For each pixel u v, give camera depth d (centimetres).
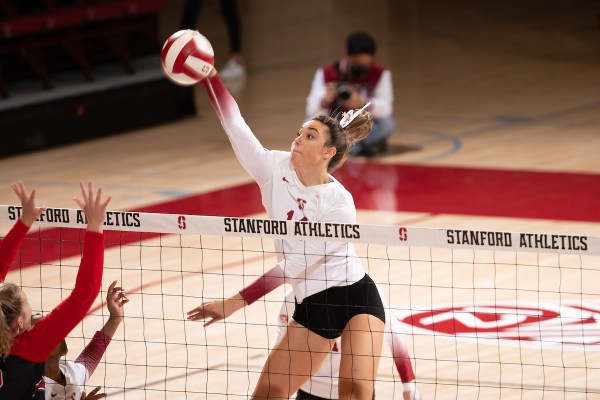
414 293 1587
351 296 1033
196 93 3466
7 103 2722
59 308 912
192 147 2736
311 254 1020
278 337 1096
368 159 2538
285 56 3959
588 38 3925
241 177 2409
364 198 2197
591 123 2777
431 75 3516
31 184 2406
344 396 988
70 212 1055
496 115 2936
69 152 2739
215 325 1486
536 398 1210
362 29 4378
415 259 1755
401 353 1082
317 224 1007
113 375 1313
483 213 2039
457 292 1584
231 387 1268
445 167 2427
